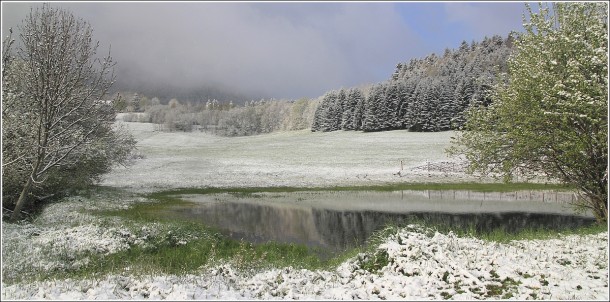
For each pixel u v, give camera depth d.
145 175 52.41
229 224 24.44
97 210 25.59
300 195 37.88
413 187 41.16
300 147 83.31
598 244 12.19
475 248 11.80
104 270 12.55
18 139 17.89
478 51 173.00
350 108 121.75
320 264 14.62
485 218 26.00
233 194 38.78
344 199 35.19
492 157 18.84
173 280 10.34
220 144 103.56
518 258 11.00
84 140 17.20
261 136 133.25
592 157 16.44
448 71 152.12
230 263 13.21
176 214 27.52
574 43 15.82
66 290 9.29
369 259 11.87
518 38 18.28
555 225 23.52
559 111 15.66
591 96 14.88
